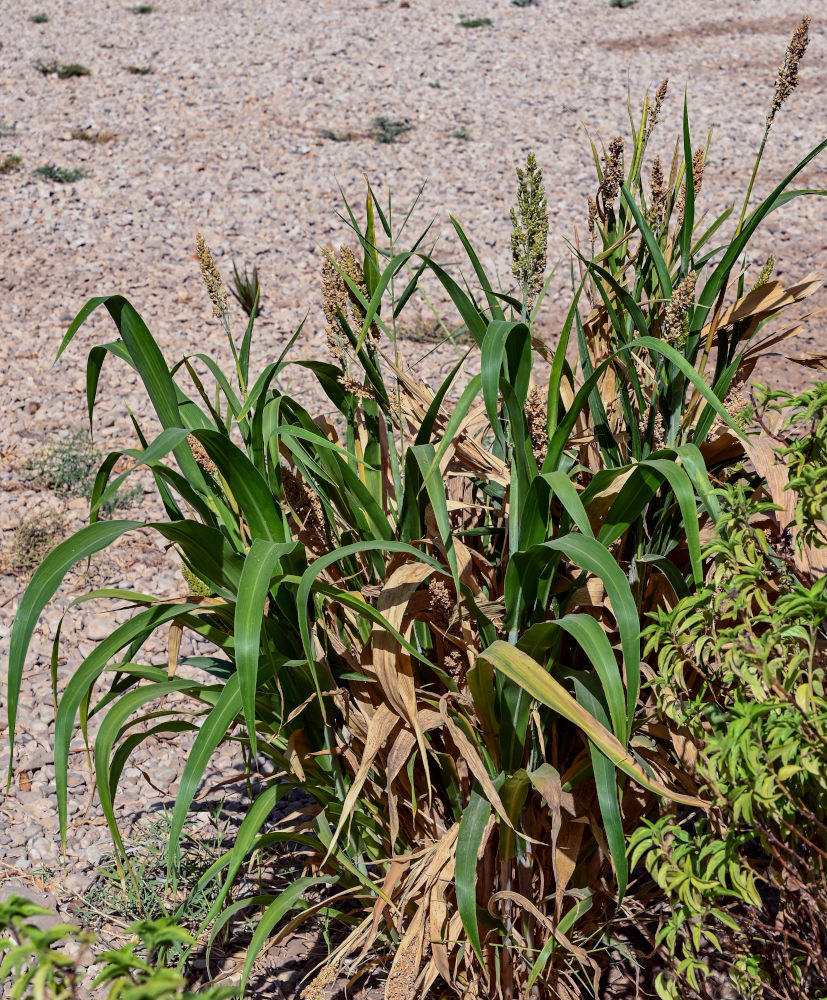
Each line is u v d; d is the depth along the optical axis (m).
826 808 1.49
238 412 1.92
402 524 1.82
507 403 1.54
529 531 1.63
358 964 2.04
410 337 5.65
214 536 1.64
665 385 1.95
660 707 1.67
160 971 0.88
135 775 2.87
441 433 2.07
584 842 1.93
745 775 1.38
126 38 12.95
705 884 1.45
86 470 4.46
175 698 3.17
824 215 7.24
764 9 14.20
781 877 1.58
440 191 8.07
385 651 1.63
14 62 11.80
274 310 6.14
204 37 13.02
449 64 11.94
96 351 1.72
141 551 3.98
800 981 1.57
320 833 1.83
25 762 2.91
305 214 7.61
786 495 1.79
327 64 11.90
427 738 1.81
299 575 1.76
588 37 13.10
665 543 1.95
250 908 2.34
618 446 2.06
